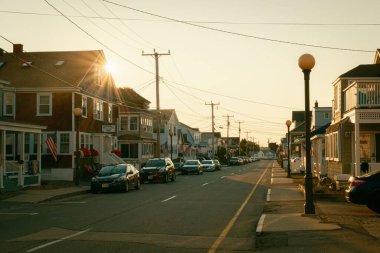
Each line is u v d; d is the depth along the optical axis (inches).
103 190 1053.8
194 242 424.2
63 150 1526.8
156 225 527.8
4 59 1716.3
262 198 867.4
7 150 1456.7
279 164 3582.7
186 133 3998.5
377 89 942.4
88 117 1642.5
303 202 756.0
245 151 6456.7
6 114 1515.7
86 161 1616.6
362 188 589.0
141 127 2421.3
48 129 1534.2
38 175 1186.0
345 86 1198.9
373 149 1083.9
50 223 552.1
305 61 578.6
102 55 1766.7
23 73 1608.0
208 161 2436.0
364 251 367.6
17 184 1090.1
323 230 459.2
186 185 1279.5
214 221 560.4
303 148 1964.8
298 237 428.8
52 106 1536.7
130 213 641.6
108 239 438.9
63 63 1673.2
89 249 392.5
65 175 1514.5
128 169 1112.2
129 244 414.3
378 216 561.3
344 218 542.9
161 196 924.6
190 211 663.1
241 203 773.9
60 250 388.5
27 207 760.3
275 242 411.2
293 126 3833.7
